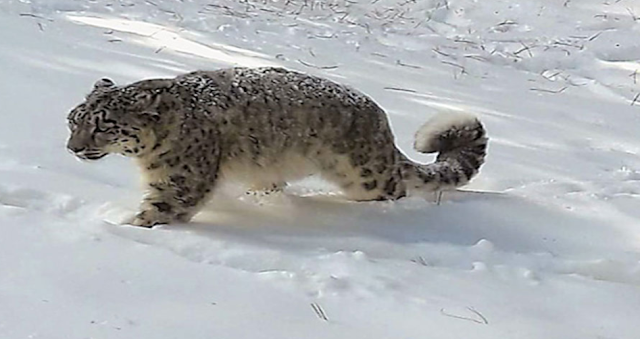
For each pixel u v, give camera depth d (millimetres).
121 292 5641
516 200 8438
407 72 14883
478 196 8539
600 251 7379
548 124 12008
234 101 7848
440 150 8977
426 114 11875
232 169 7973
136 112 7480
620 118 12742
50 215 7012
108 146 7516
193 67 13359
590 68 16562
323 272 6371
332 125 8078
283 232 7387
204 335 5137
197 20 17703
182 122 7625
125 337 5020
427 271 6598
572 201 8484
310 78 8242
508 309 5945
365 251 7039
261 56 14992
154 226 7395
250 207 8000
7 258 6004
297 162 8109
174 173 7582
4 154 8570
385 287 6137
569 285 6512
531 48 17766
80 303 5414
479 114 12188
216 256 6551
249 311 5523
